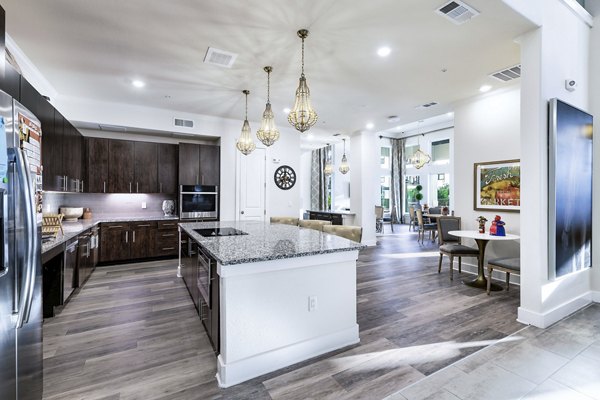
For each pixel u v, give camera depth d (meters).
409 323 2.90
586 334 2.66
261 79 4.07
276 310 2.15
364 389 1.91
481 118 4.69
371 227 7.54
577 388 1.92
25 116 1.57
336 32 2.92
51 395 1.83
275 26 2.82
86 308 3.24
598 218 3.44
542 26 2.82
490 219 4.57
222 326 2.03
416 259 5.89
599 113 3.38
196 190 5.88
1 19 1.66
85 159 5.17
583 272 3.37
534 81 2.83
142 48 3.23
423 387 1.93
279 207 6.83
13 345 1.39
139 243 5.34
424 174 11.73
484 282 4.13
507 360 2.24
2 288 1.31
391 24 2.79
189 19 2.71
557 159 2.87
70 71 3.81
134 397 1.83
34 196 1.55
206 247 2.39
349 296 2.49
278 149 6.85
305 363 2.21
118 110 5.18
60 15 2.63
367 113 5.80
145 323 2.88
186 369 2.13
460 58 3.47
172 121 5.66
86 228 4.02
